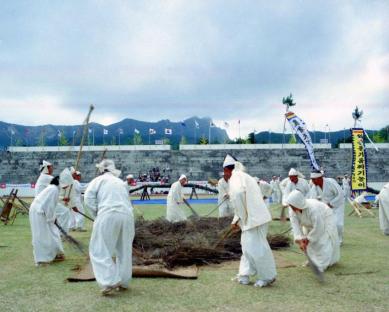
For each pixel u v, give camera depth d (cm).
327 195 938
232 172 646
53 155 4256
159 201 2577
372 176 4006
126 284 582
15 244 997
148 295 562
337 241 722
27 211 1702
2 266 759
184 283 624
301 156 4266
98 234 571
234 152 4331
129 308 509
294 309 501
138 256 766
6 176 4038
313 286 601
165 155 4288
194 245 774
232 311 496
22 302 537
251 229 605
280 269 707
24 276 680
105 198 589
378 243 976
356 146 1797
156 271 650
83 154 4269
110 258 566
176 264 735
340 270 699
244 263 618
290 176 1176
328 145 4384
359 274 670
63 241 1041
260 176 4075
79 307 514
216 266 737
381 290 578
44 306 520
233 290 584
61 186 1016
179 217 1347
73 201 1232
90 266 725
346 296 551
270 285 608
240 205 607
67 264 777
